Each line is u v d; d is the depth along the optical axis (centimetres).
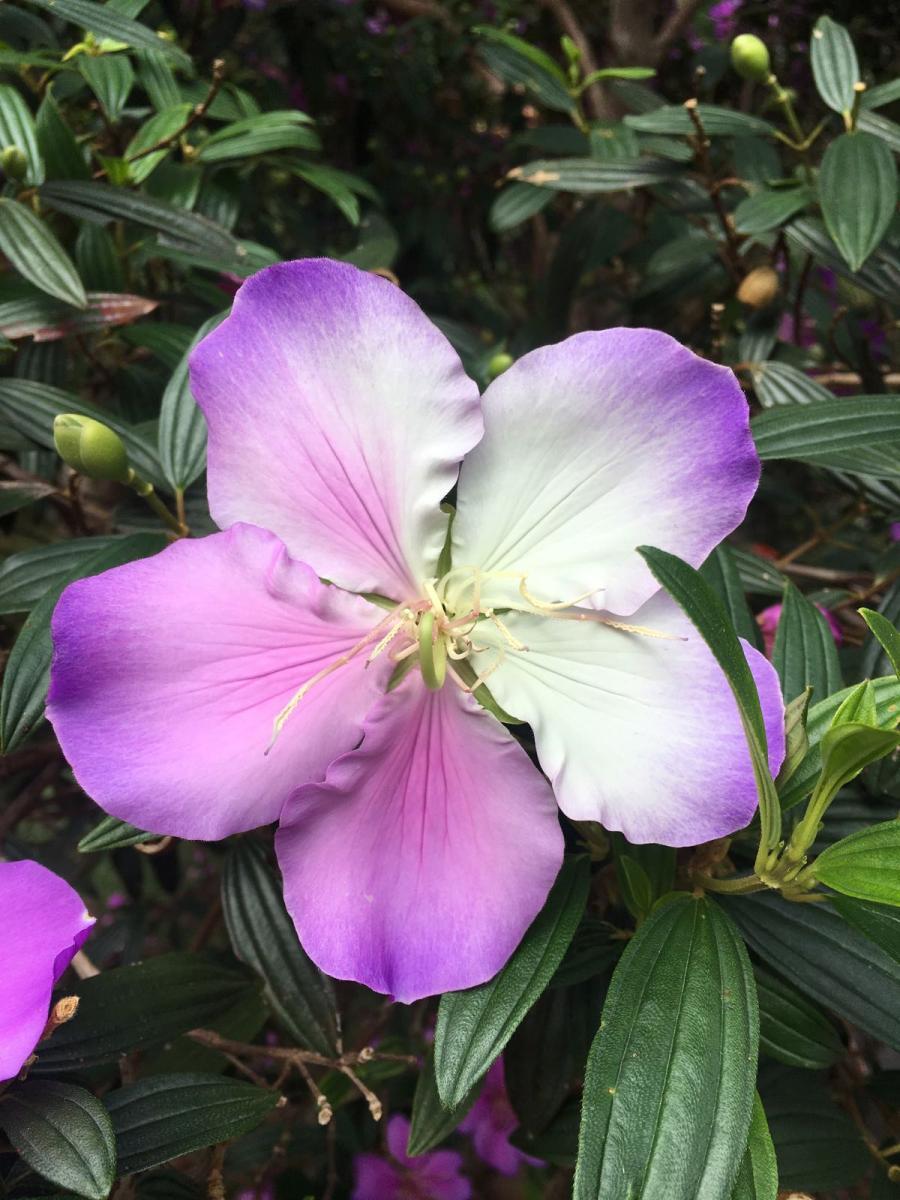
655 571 11
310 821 12
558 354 13
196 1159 17
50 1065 14
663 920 13
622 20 32
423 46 47
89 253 22
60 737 12
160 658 12
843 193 19
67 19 20
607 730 13
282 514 13
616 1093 11
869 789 15
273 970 17
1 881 12
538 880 13
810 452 16
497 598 13
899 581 18
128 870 32
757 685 12
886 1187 16
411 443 13
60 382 22
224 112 26
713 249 27
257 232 37
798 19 41
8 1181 13
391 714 13
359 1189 25
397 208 46
